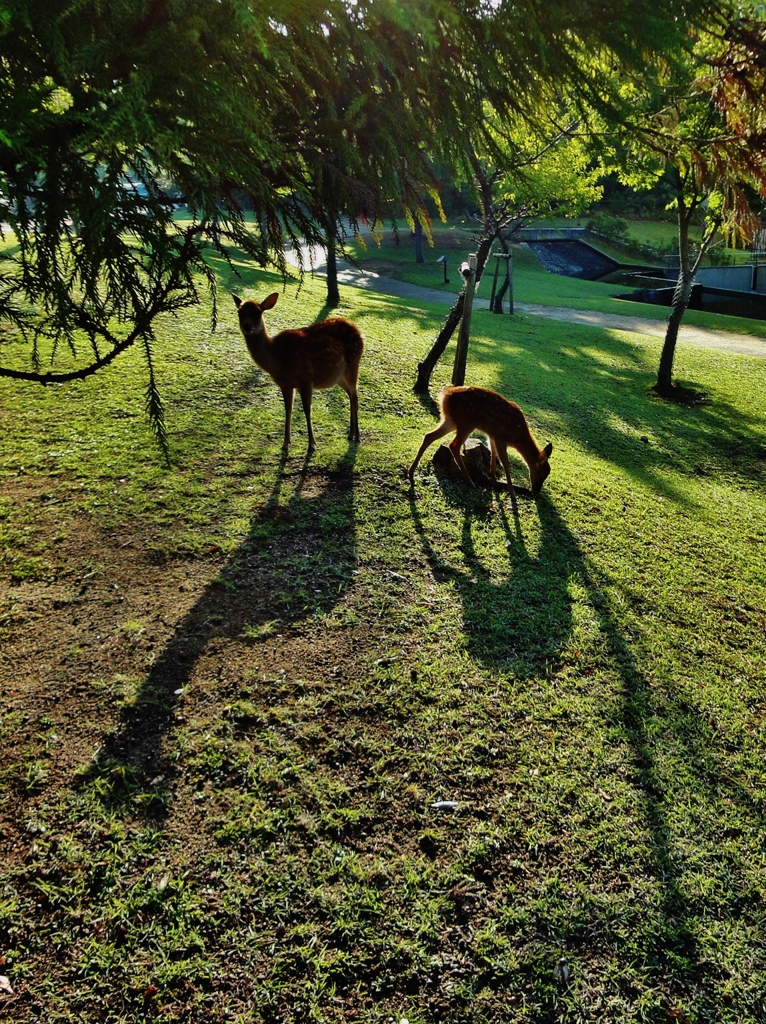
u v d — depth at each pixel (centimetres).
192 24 155
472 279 820
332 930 291
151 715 396
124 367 939
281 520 614
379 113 209
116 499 629
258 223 220
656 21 190
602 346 1789
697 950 299
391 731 399
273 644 461
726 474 969
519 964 285
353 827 339
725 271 3653
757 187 243
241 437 779
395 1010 265
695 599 588
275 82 181
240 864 316
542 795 366
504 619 510
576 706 433
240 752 376
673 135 244
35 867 306
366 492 680
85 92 162
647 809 366
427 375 1005
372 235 244
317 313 1455
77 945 278
